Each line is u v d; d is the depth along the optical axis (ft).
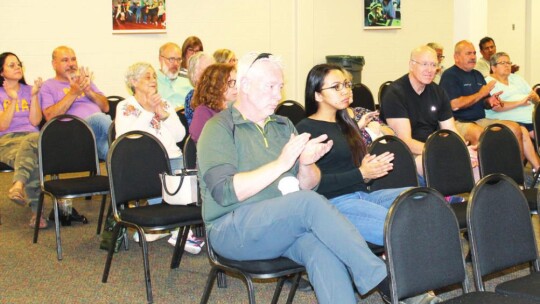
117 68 25.21
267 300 10.69
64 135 13.91
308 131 10.04
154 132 13.56
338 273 7.64
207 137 8.48
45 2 23.85
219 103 12.30
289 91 28.78
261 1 27.76
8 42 23.53
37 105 16.15
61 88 17.07
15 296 10.92
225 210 8.34
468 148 12.64
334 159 10.00
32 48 23.85
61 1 24.08
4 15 23.40
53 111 16.33
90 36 24.64
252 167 8.50
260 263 8.21
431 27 31.65
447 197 13.42
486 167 12.81
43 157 13.61
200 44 20.34
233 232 8.18
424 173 12.00
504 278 11.58
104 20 24.80
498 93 18.40
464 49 18.48
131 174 11.63
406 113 13.52
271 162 8.10
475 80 18.79
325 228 7.66
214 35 27.02
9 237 14.46
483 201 8.22
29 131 16.35
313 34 29.07
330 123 10.19
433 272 7.67
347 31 29.84
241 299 10.77
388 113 13.60
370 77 30.63
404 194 7.58
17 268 12.35
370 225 9.11
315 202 7.75
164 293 11.06
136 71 13.41
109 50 25.00
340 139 10.11
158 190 11.96
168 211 10.81
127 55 25.34
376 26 30.32
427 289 7.63
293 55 28.68
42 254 13.21
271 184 8.49
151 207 11.26
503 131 13.20
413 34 31.32
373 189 11.19
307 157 8.43
